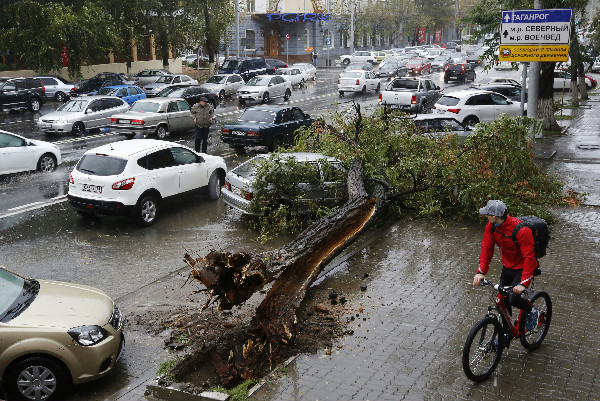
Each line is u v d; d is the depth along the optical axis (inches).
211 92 1278.3
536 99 786.2
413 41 3577.8
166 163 521.3
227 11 1754.4
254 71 1814.7
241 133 765.3
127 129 876.6
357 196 382.6
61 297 269.9
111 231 486.0
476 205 480.4
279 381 247.9
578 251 405.7
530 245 244.8
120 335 265.0
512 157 515.2
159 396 245.3
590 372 254.4
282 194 479.8
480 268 257.1
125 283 374.0
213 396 237.3
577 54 919.7
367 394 237.5
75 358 243.1
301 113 838.5
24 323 243.9
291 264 285.7
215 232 485.1
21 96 1230.3
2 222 504.1
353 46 2706.7
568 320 303.9
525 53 649.0
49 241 458.0
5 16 1374.3
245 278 253.3
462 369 256.7
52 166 701.9
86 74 1728.6
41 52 1326.3
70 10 1343.5
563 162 708.7
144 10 1604.3
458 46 3280.0
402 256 405.7
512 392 239.1
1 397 243.0
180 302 341.7
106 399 246.8
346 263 394.0
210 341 287.6
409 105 1138.0
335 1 2778.1
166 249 441.1
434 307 321.4
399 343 280.4
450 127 714.8
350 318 307.3
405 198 480.7
